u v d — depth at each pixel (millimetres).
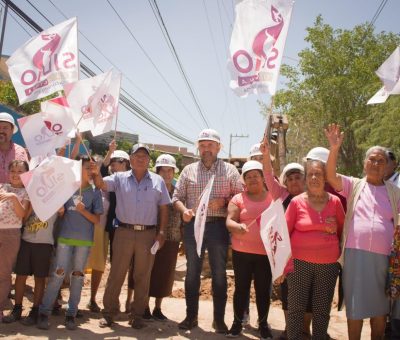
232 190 5992
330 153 4785
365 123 20844
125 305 6812
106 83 5918
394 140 17203
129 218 5746
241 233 5367
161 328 5852
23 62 5680
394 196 4789
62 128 5609
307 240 4879
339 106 27109
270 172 5438
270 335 5496
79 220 5617
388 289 4637
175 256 6328
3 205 5438
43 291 5660
